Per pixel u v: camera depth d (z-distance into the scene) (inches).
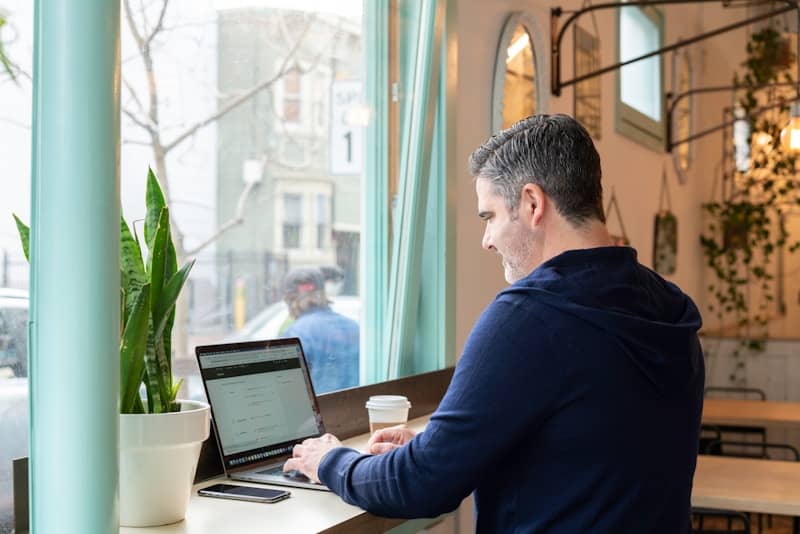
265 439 83.3
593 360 58.2
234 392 81.3
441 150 122.0
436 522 109.1
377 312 119.4
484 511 62.6
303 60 106.2
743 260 299.3
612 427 58.1
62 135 53.1
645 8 226.4
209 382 78.7
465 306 131.6
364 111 115.9
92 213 53.3
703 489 119.1
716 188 302.8
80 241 53.2
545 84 154.5
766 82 299.1
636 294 61.7
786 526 222.7
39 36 57.5
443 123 121.4
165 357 67.0
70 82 53.0
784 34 300.7
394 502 61.9
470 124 132.3
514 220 65.1
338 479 67.2
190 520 64.6
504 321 59.4
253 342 85.7
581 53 179.5
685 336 61.4
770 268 305.6
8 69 66.2
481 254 136.1
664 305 64.3
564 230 63.9
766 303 302.4
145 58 86.4
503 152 65.6
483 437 58.3
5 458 64.5
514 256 65.8
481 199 67.5
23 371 66.6
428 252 123.7
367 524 67.4
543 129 64.8
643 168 227.0
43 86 53.8
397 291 120.3
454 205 124.5
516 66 145.3
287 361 89.7
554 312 59.0
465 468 58.9
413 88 117.7
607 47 196.2
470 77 132.1
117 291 54.7
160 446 62.0
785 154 293.9
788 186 295.4
